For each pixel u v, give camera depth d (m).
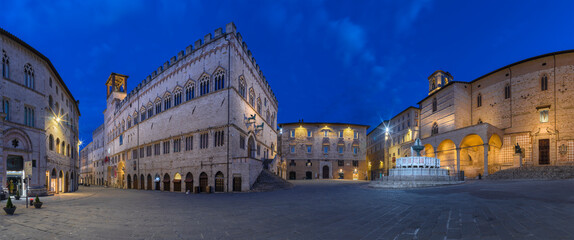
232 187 43.66
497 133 51.75
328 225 14.24
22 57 37.88
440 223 13.38
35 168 39.03
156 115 60.44
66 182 52.75
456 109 59.06
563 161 46.00
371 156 119.12
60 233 13.80
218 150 45.62
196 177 48.34
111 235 13.21
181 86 54.19
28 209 23.30
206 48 49.81
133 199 33.41
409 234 11.67
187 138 51.59
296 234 12.52
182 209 22.39
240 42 50.44
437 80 74.81
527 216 13.52
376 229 12.91
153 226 15.16
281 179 54.19
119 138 80.62
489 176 46.75
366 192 32.91
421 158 41.84
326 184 58.31
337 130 93.94
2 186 33.38
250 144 55.44
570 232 10.30
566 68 47.25
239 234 12.88
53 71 45.84
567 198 18.41
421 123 72.00
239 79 49.41
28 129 37.97
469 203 19.14
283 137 93.12
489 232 11.10
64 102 53.84
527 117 50.34
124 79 93.25
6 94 35.06
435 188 33.00
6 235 13.52
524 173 43.44
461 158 57.94
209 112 47.59
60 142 48.78
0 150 33.03
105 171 95.25
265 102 68.44
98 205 26.34
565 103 46.81
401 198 24.80
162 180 56.34
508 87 53.62
